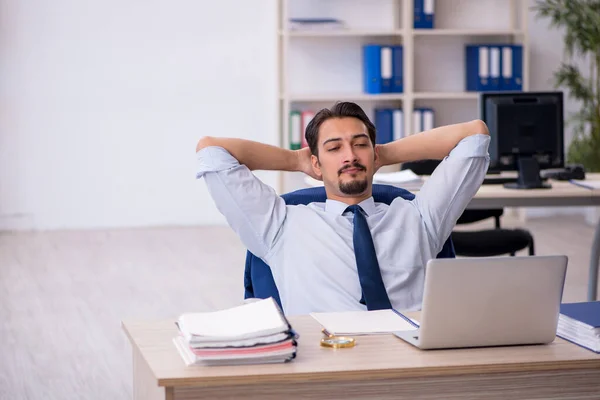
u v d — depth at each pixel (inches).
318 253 110.2
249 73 323.3
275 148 120.3
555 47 336.8
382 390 79.2
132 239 305.6
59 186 319.0
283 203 115.3
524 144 189.6
